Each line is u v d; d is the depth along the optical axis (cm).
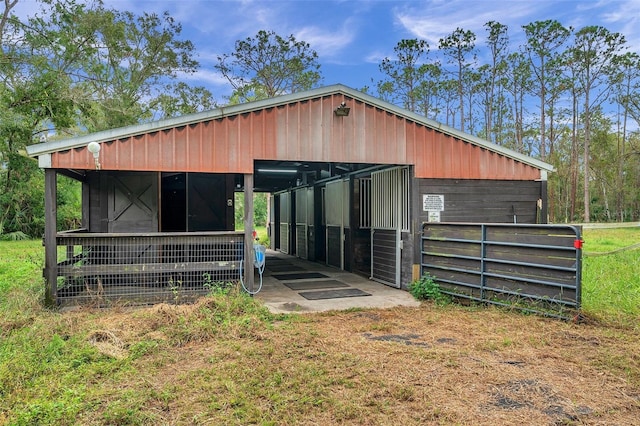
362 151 633
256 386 303
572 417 258
